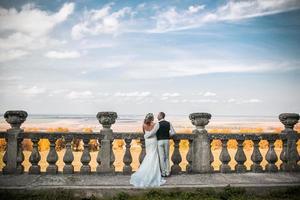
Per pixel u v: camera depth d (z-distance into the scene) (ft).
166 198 29.86
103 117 35.70
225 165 37.29
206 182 33.40
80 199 30.30
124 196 30.22
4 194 29.07
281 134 38.37
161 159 34.73
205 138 37.01
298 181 34.19
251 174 36.94
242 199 30.17
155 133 33.88
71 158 35.53
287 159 38.37
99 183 32.27
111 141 35.83
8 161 34.76
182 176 35.55
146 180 32.35
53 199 29.04
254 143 38.19
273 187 32.45
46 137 35.12
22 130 35.14
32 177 33.78
